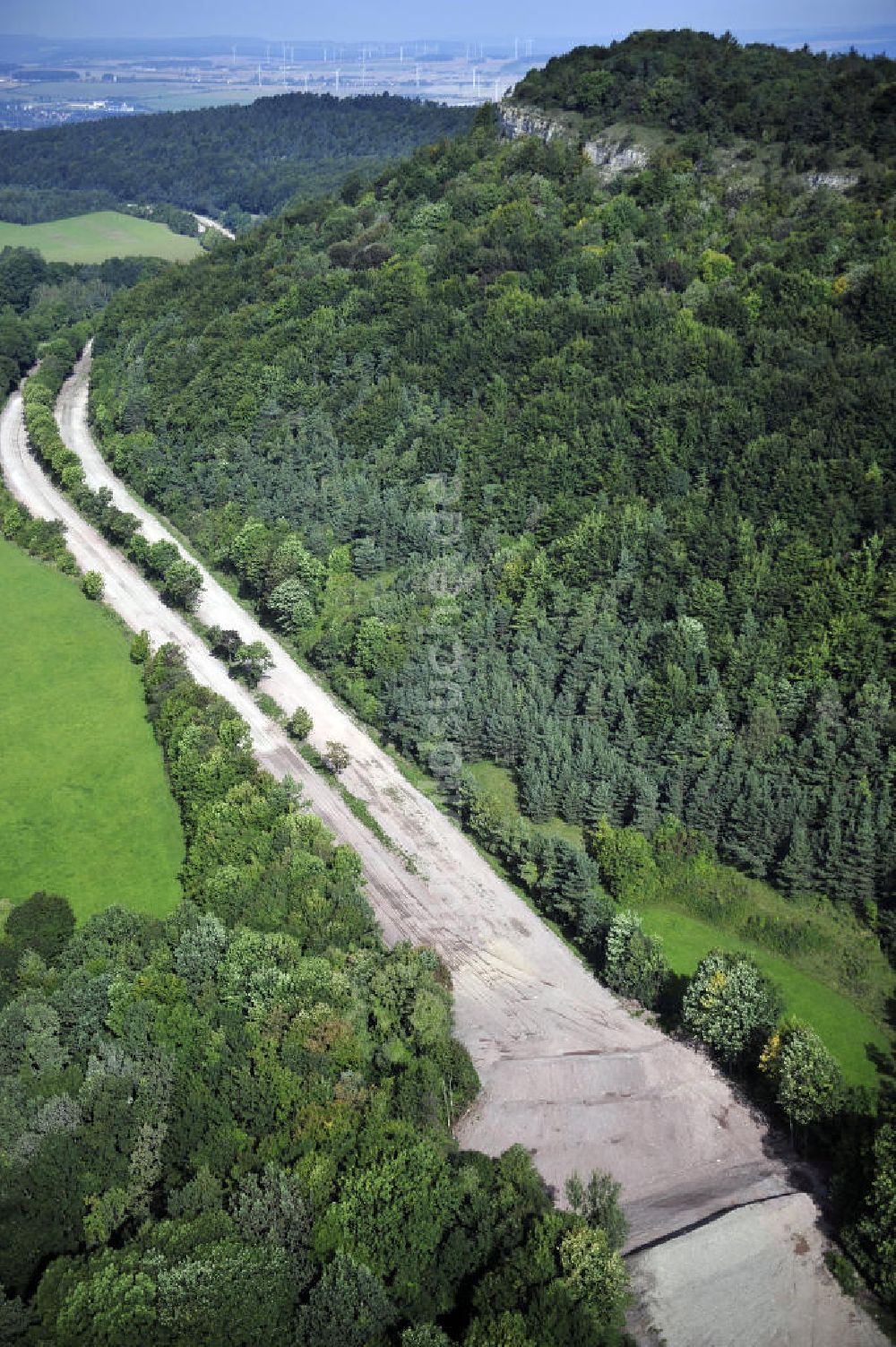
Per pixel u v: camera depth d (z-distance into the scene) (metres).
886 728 170.38
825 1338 107.31
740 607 191.38
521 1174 117.44
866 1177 115.69
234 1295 103.38
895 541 187.88
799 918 162.38
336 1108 123.00
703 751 177.25
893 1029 146.12
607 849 168.00
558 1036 143.75
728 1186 122.88
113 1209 115.88
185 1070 129.62
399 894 169.25
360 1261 108.12
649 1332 106.19
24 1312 104.62
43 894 162.50
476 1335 99.44
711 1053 140.50
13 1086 128.75
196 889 162.00
